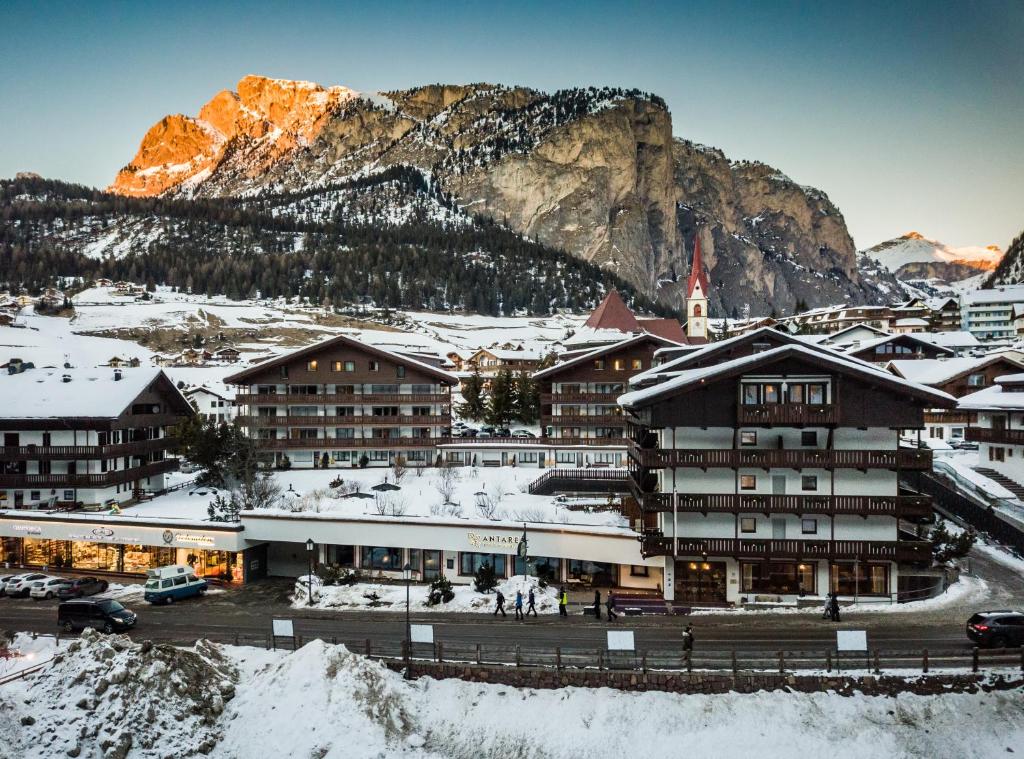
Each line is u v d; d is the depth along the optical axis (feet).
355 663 116.37
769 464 145.79
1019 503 193.16
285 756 103.50
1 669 125.59
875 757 100.83
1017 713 104.32
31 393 229.66
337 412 285.02
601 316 396.57
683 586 151.94
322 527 182.70
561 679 113.09
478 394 387.75
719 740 103.86
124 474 223.30
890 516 147.02
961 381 276.21
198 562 191.62
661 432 158.51
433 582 157.28
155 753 101.40
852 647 109.81
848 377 145.48
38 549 205.16
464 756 106.01
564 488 219.82
